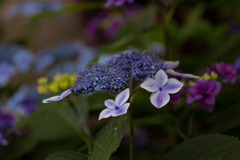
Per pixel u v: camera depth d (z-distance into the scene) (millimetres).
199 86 490
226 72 528
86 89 436
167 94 426
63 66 965
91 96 682
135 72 437
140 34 667
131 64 455
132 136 469
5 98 871
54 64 964
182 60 834
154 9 856
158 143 858
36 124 678
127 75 442
